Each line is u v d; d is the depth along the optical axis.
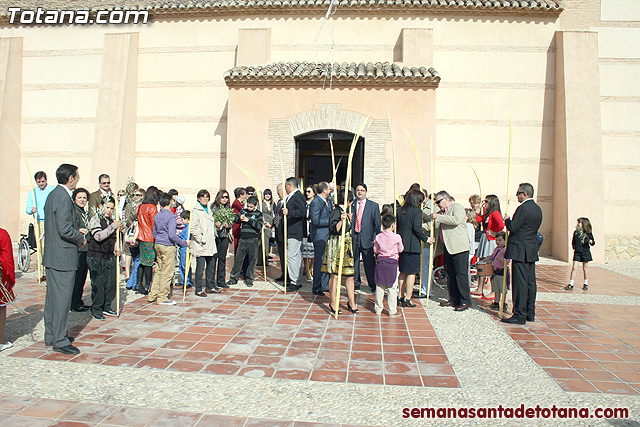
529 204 6.75
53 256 5.07
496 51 14.23
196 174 14.80
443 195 7.61
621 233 14.02
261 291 8.58
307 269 9.90
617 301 8.37
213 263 8.32
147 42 15.12
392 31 14.39
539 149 14.18
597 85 13.52
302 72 12.70
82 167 15.38
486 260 7.99
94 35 15.42
